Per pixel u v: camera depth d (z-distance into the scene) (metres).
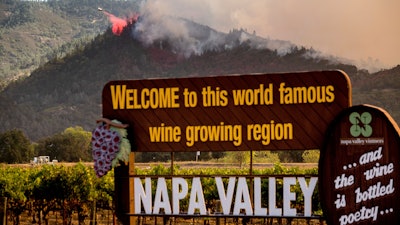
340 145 14.14
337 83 14.52
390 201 13.74
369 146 13.93
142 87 15.71
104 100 15.91
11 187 40.16
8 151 138.00
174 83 15.52
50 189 37.62
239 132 15.09
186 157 96.50
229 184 15.07
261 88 14.99
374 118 13.93
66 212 40.06
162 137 15.55
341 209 14.08
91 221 40.00
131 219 15.69
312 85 14.66
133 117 15.75
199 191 15.25
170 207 15.44
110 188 40.09
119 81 15.84
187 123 15.42
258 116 14.99
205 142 15.30
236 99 15.13
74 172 37.75
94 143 15.61
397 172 13.71
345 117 14.13
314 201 29.06
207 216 15.06
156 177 15.52
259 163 81.44
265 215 14.81
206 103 15.32
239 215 14.92
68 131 152.25
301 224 40.16
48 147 146.50
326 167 14.22
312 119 14.66
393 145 13.77
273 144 14.88
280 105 14.87
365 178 13.95
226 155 93.88
